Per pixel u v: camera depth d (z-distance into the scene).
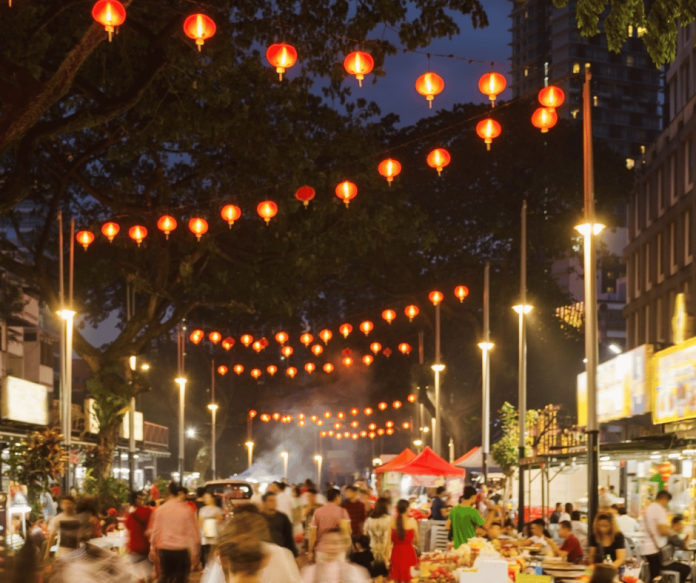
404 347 45.44
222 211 22.28
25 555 5.72
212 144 30.92
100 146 30.08
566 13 142.38
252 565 4.89
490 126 14.90
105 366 33.59
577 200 52.03
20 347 52.03
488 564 12.36
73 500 12.76
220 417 70.31
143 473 65.56
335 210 30.83
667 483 25.31
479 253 55.00
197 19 12.92
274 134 28.34
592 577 8.91
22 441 29.62
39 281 32.00
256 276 34.25
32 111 15.87
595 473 17.44
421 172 53.94
